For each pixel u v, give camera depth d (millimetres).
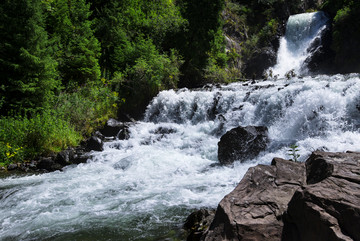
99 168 8281
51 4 15523
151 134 10875
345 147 6367
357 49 21016
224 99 11766
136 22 18219
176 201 5207
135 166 7926
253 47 24938
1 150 8875
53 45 13156
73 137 10359
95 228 4285
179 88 15789
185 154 8766
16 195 6141
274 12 27250
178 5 21984
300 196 2623
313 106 8352
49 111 10711
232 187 5738
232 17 25453
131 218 4578
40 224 4559
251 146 7242
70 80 13359
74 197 5836
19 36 10602
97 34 17172
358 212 2178
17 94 10953
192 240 3574
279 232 2682
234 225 2736
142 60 14281
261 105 10164
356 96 7711
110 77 15336
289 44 26172
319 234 2305
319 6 28984
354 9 21125
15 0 10750
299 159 6367
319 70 22953
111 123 11539
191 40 17531
